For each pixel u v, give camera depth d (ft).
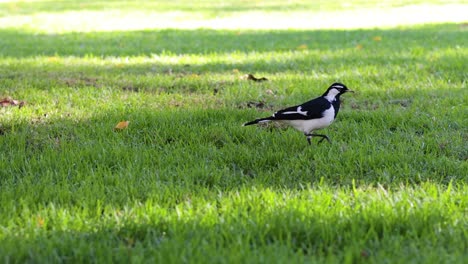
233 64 52.06
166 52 61.57
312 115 28.14
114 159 27.55
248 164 27.45
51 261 17.67
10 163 26.84
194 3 128.98
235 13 109.40
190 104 37.55
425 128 32.22
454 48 58.59
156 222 20.15
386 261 17.28
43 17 105.70
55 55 59.57
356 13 107.55
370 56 54.34
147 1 134.51
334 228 19.42
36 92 40.52
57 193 23.06
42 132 31.53
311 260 17.44
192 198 22.54
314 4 123.95
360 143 29.60
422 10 110.01
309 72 48.11
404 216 20.15
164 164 27.12
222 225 19.69
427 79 43.83
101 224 20.30
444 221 20.18
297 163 26.94
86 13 111.65
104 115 34.60
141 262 17.33
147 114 34.06
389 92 40.22
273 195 22.53
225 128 32.17
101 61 55.36
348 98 39.37
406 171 25.81
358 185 24.82
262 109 36.55
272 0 133.49
